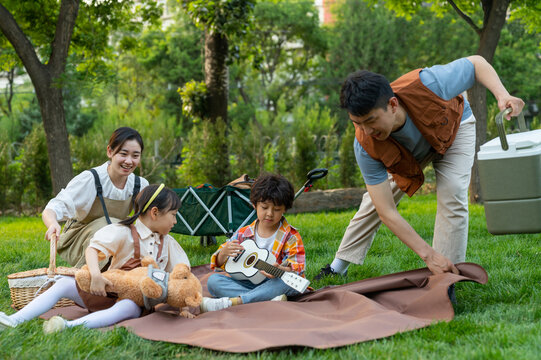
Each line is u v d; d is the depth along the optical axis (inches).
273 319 114.8
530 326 104.3
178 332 107.9
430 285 123.1
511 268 172.7
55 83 360.2
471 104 379.2
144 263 122.7
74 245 151.2
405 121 122.3
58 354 92.1
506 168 113.5
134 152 149.6
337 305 123.6
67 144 380.8
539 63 1018.1
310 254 221.5
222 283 134.5
